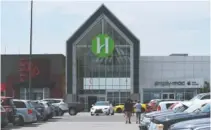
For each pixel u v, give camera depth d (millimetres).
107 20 66500
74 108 47625
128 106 31484
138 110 31875
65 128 26078
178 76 68500
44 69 67438
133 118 39594
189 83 68000
